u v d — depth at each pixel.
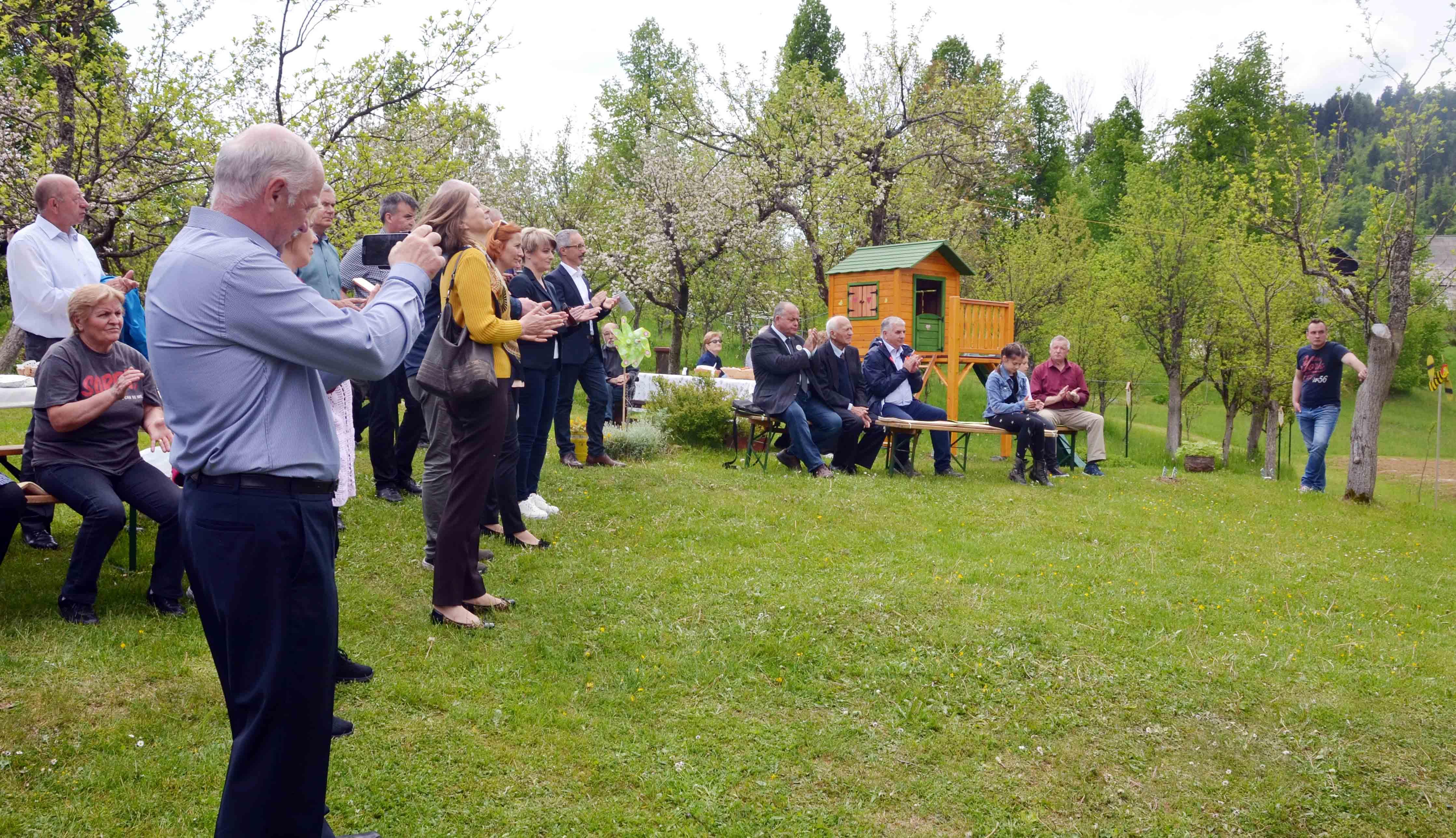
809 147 20.16
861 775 3.38
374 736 3.33
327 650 2.19
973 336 14.20
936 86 21.67
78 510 4.06
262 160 2.07
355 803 2.95
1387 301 11.16
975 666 4.24
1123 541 6.82
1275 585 5.95
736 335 27.11
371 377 2.21
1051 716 3.87
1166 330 18.14
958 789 3.33
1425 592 6.17
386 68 10.91
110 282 4.27
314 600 2.15
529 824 2.93
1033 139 38.88
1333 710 4.05
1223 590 5.72
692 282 24.38
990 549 6.21
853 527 6.58
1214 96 31.52
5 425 8.44
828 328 9.04
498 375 4.18
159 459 4.77
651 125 22.55
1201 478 10.98
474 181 23.61
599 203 25.17
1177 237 17.64
